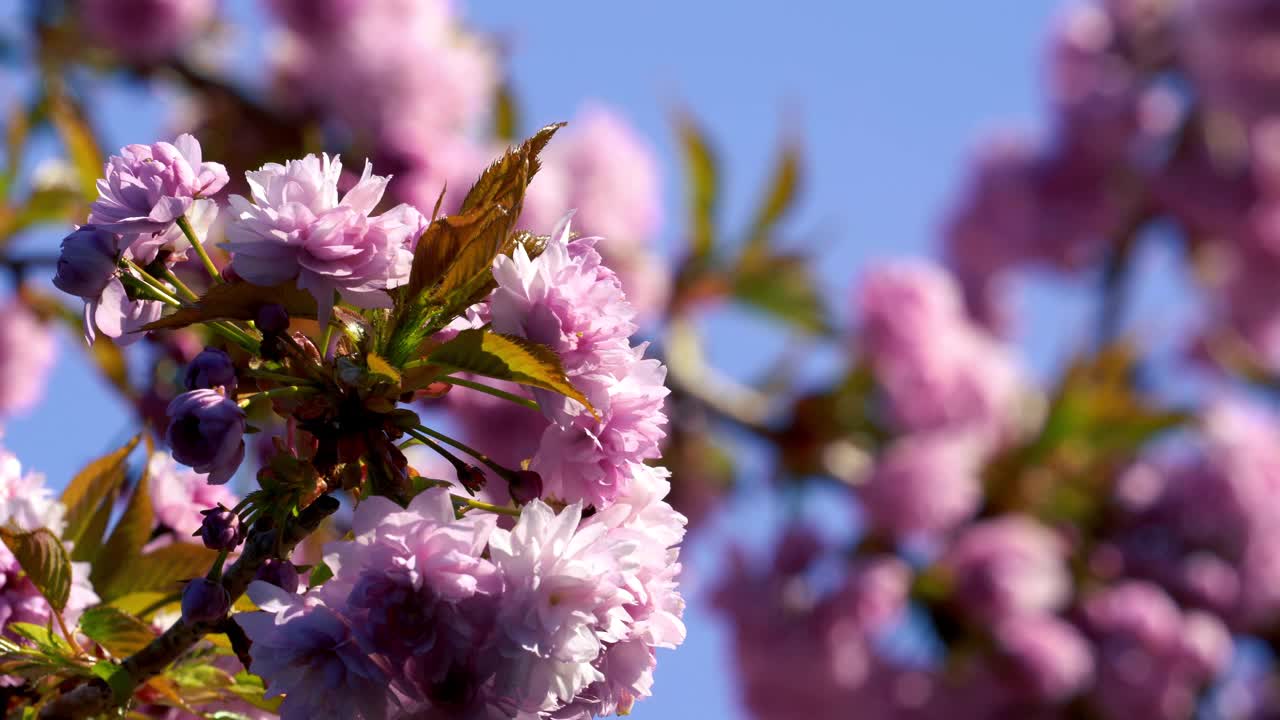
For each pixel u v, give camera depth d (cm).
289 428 212
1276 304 962
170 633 202
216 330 208
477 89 707
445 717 187
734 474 766
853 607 771
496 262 201
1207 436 880
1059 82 990
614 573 191
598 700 202
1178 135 953
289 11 708
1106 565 845
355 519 188
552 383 194
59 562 222
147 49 708
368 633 183
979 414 782
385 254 200
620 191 715
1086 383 804
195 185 213
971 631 795
